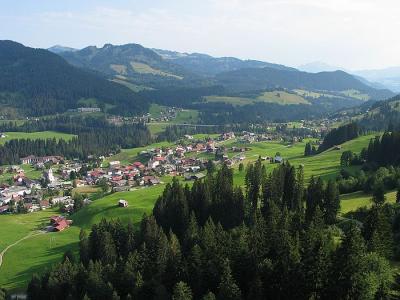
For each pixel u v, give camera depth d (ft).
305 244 289.12
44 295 387.34
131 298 328.49
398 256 308.19
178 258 346.54
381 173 575.79
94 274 355.36
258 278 280.10
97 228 471.62
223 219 513.04
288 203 524.11
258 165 584.81
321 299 265.95
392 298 246.68
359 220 419.54
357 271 258.16
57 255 560.61
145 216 483.92
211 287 315.58
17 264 540.93
